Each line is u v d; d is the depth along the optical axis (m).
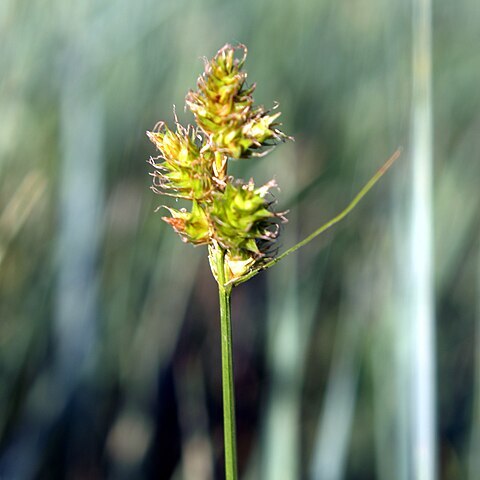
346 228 0.55
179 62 0.59
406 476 0.41
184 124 0.58
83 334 0.46
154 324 0.50
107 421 0.47
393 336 0.43
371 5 0.65
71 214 0.46
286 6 0.67
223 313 0.35
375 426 0.45
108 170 0.53
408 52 0.49
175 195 0.35
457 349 0.53
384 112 0.59
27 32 0.47
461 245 0.57
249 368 0.55
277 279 0.44
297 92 0.62
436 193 0.58
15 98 0.45
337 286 0.54
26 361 0.46
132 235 0.52
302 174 0.56
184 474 0.44
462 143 0.64
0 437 0.44
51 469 0.45
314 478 0.42
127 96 0.55
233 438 0.35
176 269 0.52
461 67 0.71
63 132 0.47
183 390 0.46
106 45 0.51
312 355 0.52
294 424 0.42
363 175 0.57
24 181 0.44
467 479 0.48
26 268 0.46
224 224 0.35
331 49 0.66
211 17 0.62
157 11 0.56
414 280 0.41
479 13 0.76
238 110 0.35
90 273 0.46
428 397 0.40
